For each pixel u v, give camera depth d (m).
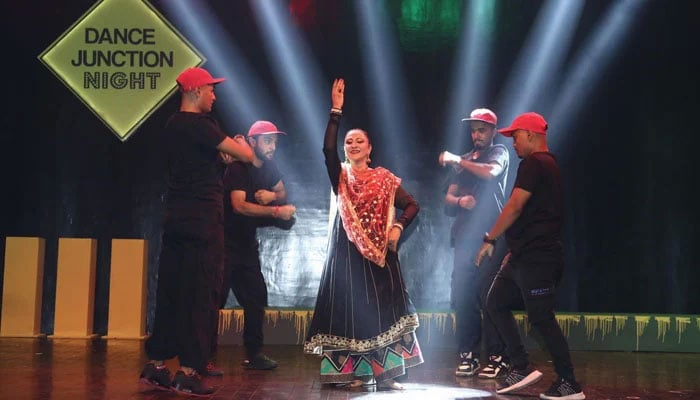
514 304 4.54
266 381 4.75
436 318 6.56
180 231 4.23
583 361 5.89
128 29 7.04
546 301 4.21
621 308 6.99
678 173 6.98
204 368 4.22
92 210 7.05
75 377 4.69
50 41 7.06
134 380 4.61
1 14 7.05
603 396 4.38
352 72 6.98
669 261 6.98
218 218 4.30
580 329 6.54
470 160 5.44
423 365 5.58
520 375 4.50
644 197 6.99
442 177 6.95
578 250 7.00
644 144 6.99
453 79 6.98
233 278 5.32
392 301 4.52
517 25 6.98
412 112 6.98
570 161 7.00
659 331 6.49
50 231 7.04
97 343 6.37
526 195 4.21
